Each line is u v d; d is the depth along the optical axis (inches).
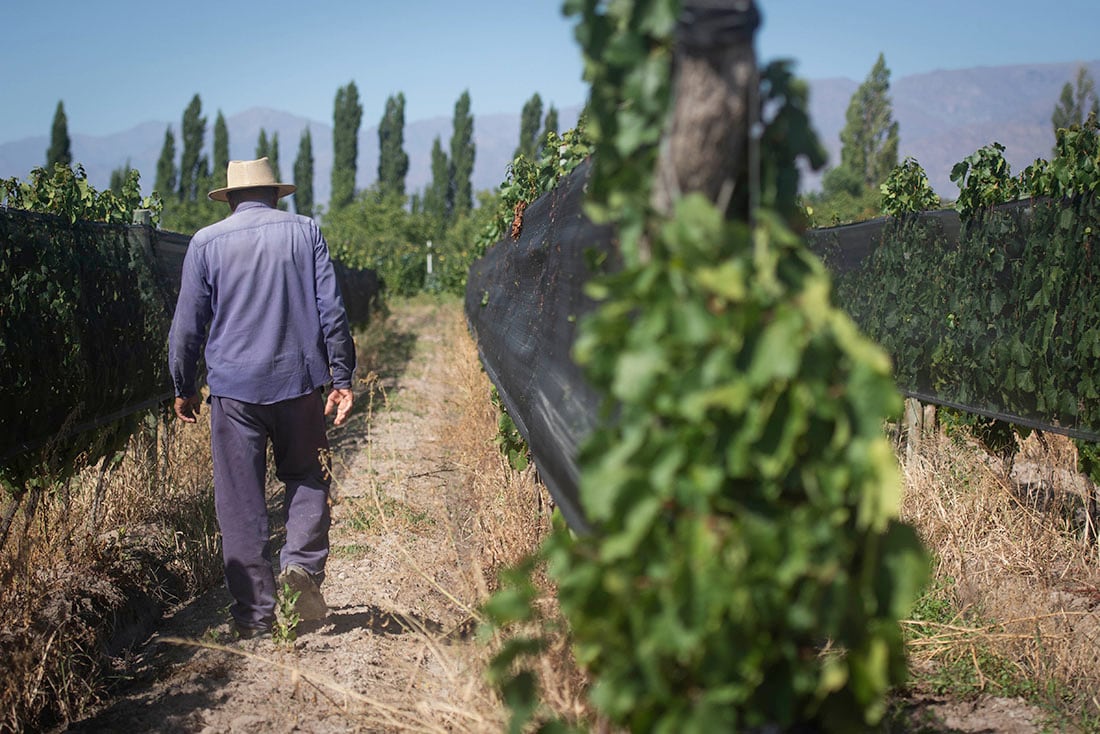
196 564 210.5
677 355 70.6
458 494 265.0
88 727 141.6
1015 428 237.0
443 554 201.0
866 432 70.0
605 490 71.8
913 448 253.9
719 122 73.2
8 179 247.1
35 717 140.1
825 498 72.1
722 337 69.8
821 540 72.0
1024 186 234.8
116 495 223.3
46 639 148.3
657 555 72.8
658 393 71.4
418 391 485.1
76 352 203.2
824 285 70.5
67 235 210.8
